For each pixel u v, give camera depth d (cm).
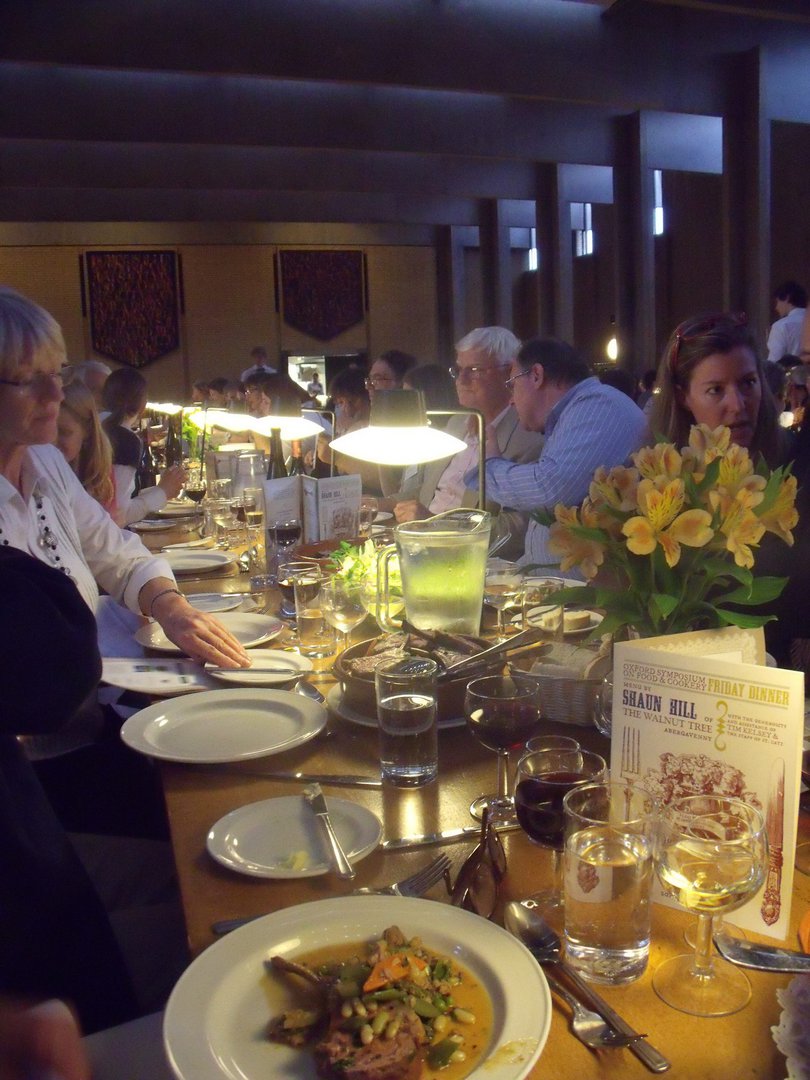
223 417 434
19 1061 73
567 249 1302
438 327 1766
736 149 838
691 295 1407
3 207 1373
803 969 87
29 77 830
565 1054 77
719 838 87
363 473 481
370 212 1518
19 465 205
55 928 126
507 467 322
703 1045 78
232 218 1456
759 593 115
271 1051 76
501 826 117
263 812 118
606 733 127
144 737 145
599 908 85
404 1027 74
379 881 105
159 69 696
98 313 1597
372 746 144
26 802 129
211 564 290
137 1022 118
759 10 672
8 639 110
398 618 191
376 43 737
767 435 228
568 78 784
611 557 120
